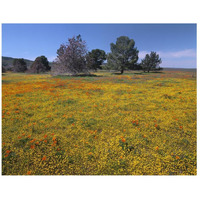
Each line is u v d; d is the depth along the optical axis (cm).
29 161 446
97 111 830
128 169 420
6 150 483
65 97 1113
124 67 3694
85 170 425
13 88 1414
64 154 472
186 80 2111
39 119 709
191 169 430
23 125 643
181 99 1071
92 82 1923
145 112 823
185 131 610
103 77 2600
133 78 2411
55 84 1680
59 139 545
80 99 1066
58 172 423
